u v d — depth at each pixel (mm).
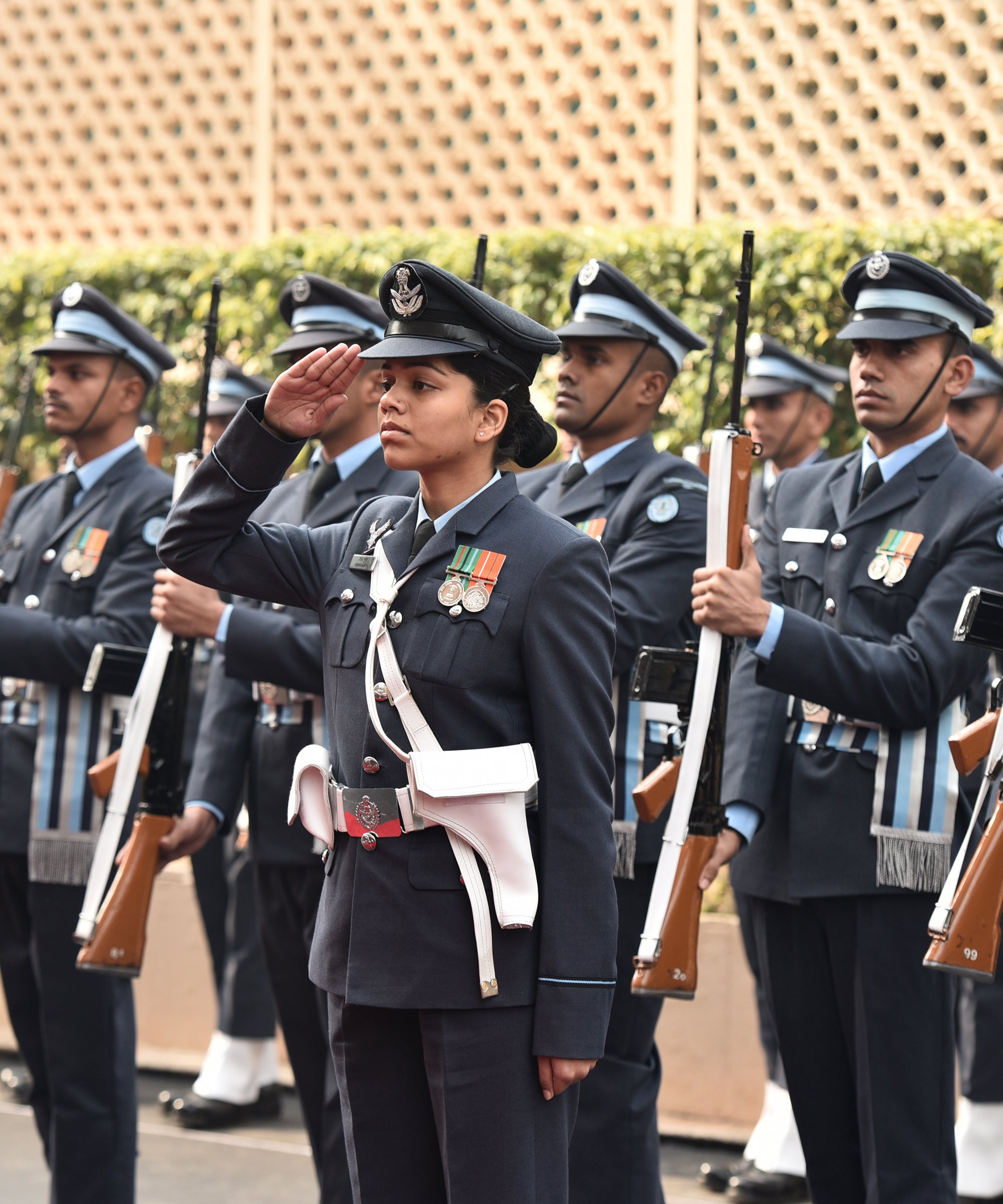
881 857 4191
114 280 9891
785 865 4352
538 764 3184
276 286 9383
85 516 5418
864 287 4535
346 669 3268
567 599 3184
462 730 3145
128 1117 5027
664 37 9711
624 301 4938
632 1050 4590
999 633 3896
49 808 5137
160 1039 7555
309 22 10906
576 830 3135
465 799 3076
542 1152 3129
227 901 7059
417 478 5047
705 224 8539
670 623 4719
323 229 9930
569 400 4973
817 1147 4398
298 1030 4961
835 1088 4375
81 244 11711
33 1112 5559
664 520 4758
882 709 4148
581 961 3098
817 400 7262
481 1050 3082
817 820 4293
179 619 4656
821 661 4105
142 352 5613
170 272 9742
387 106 10656
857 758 4289
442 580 3215
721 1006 6461
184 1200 5734
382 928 3121
